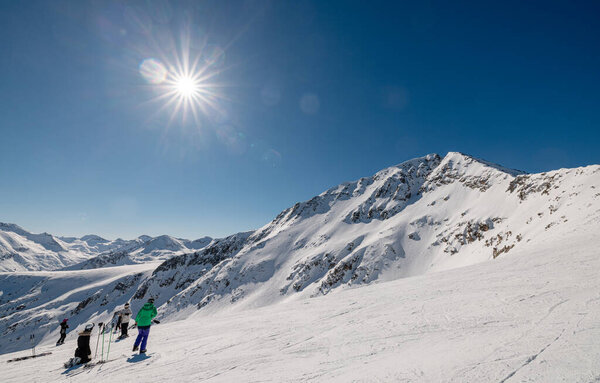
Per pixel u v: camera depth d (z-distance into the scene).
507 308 7.20
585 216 44.44
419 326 7.18
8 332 148.62
